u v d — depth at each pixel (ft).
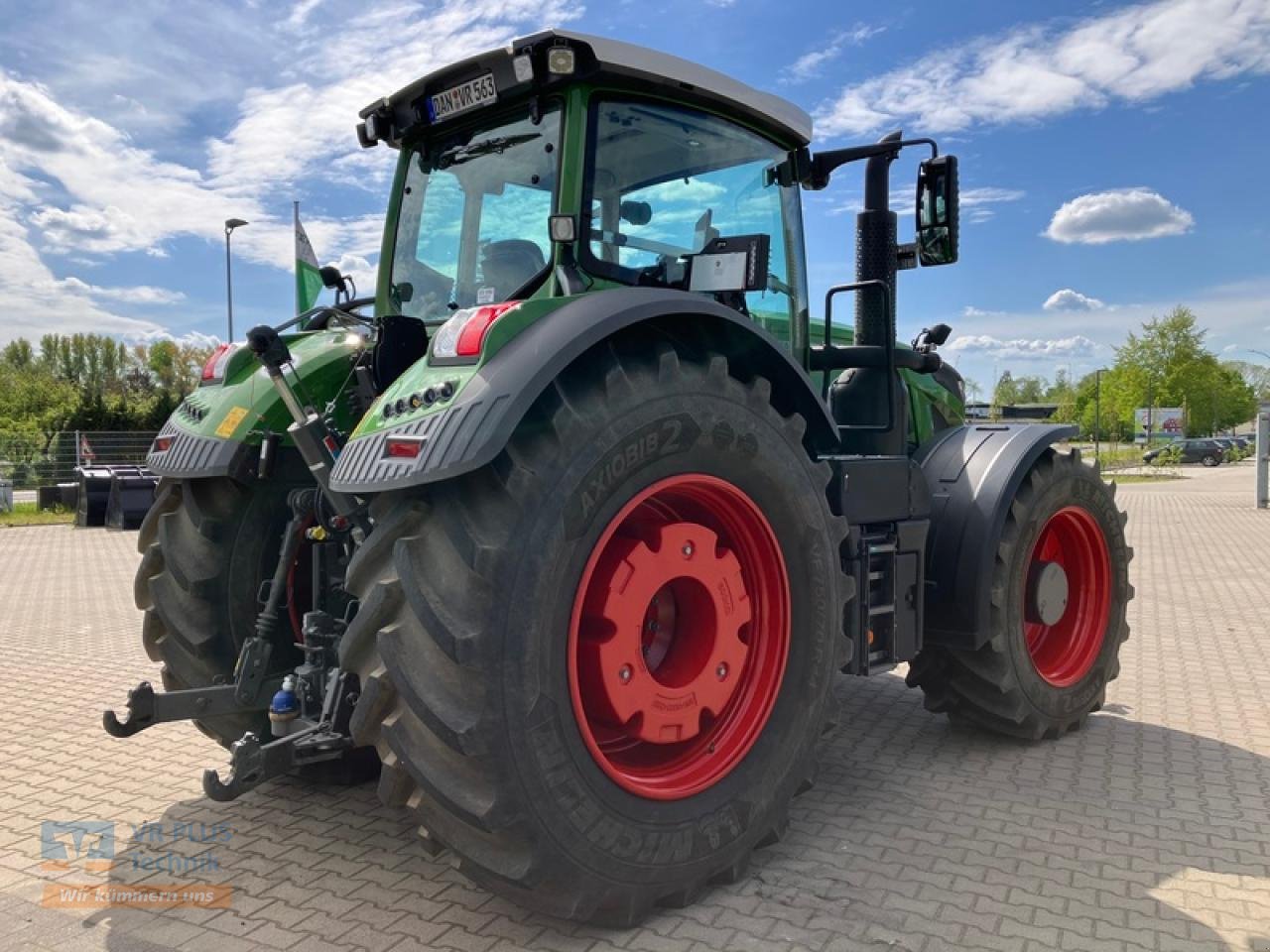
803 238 13.38
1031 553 14.03
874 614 12.11
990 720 13.98
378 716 8.34
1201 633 21.63
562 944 8.61
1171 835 10.83
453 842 8.23
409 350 11.05
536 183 10.70
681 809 9.09
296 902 9.50
